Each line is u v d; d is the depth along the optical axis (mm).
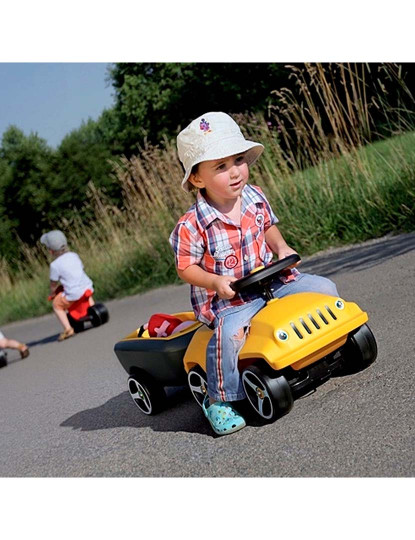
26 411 5805
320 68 9562
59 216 28516
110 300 11500
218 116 3764
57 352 8484
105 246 13188
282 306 3639
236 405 3922
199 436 3834
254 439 3559
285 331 3480
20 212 28906
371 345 3891
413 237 7660
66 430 4812
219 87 23797
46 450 4461
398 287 5727
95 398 5512
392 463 2988
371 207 8688
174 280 11078
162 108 25250
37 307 14102
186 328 4230
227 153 3629
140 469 3641
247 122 11789
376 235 8523
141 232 12070
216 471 3363
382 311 5160
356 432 3305
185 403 4488
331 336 3541
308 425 3514
